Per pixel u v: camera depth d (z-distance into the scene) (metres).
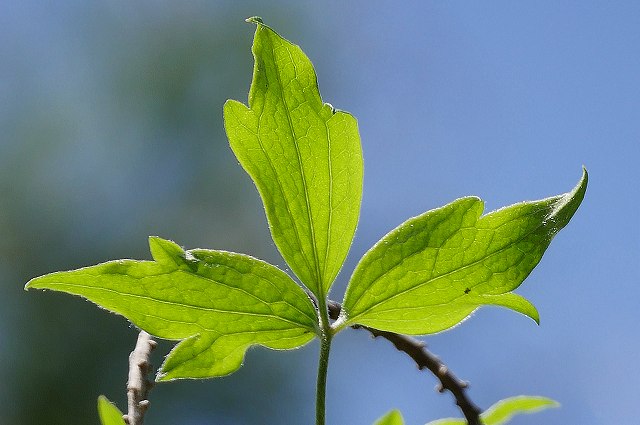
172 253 0.43
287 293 0.43
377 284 0.43
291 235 0.43
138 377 0.44
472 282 0.43
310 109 0.43
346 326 0.44
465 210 0.43
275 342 0.43
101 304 0.43
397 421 0.47
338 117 0.43
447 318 0.44
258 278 0.43
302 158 0.43
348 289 0.43
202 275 0.43
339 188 0.43
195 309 0.43
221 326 0.43
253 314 0.43
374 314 0.43
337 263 0.44
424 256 0.43
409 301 0.43
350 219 0.44
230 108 0.43
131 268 0.43
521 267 0.43
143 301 0.43
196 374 0.43
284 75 0.43
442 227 0.43
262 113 0.43
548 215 0.43
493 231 0.43
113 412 0.44
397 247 0.43
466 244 0.43
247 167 0.43
